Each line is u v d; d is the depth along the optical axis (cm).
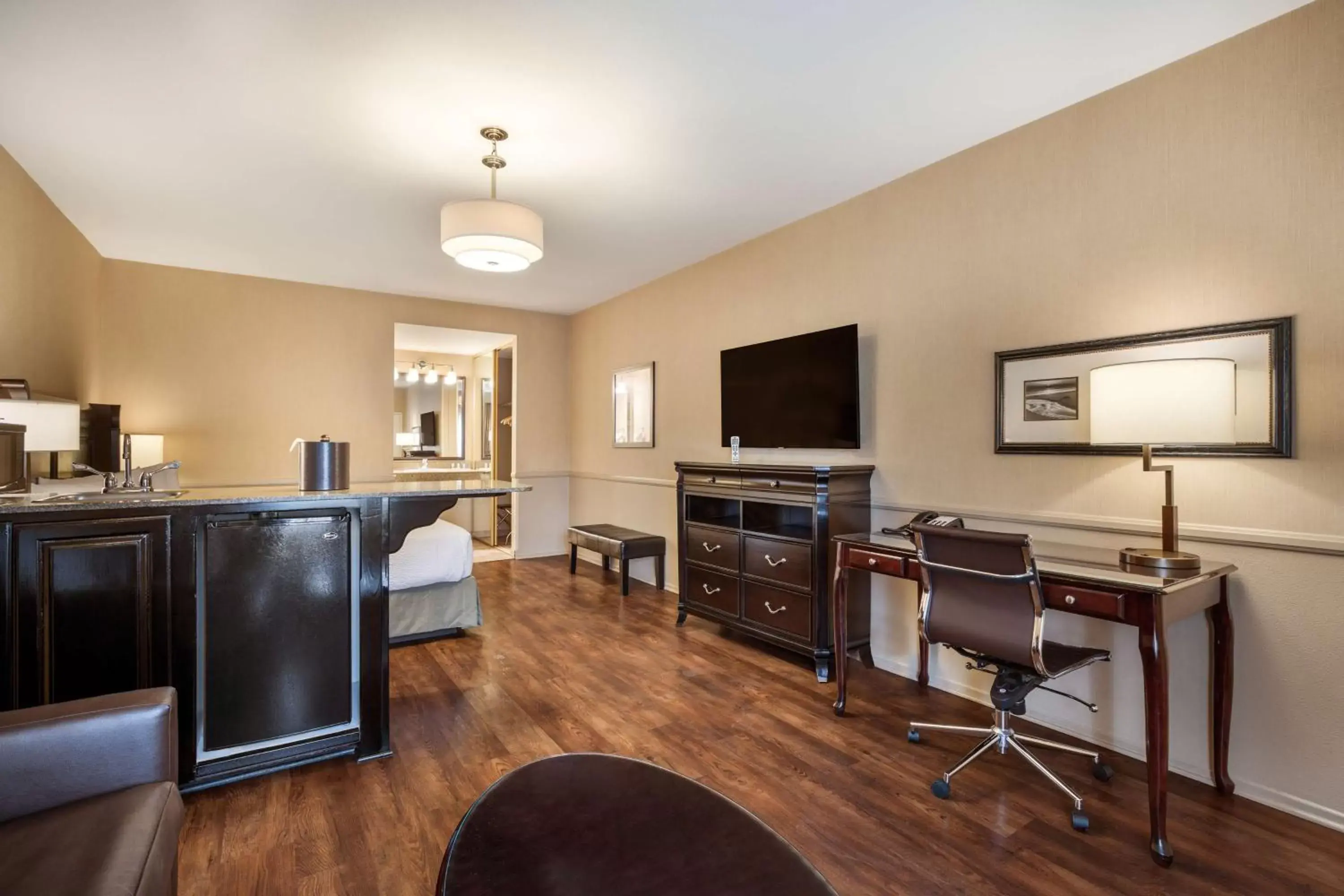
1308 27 190
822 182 319
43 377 327
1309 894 160
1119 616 183
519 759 230
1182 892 161
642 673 316
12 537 177
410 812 196
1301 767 193
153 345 464
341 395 534
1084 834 186
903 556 242
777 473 325
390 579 349
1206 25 199
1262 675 200
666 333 493
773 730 253
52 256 339
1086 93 238
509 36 203
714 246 420
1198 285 212
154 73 223
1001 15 194
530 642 365
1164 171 221
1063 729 251
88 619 186
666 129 264
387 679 233
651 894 103
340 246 419
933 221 297
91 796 125
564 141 274
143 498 208
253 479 499
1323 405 188
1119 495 233
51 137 269
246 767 211
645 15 193
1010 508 266
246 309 498
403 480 718
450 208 265
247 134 267
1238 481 204
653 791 138
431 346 711
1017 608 199
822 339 341
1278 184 196
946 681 295
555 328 646
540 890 102
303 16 192
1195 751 215
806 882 108
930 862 173
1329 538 186
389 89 233
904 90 236
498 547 709
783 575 325
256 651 212
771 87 233
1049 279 253
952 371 288
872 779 216
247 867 169
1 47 207
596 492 598
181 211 356
